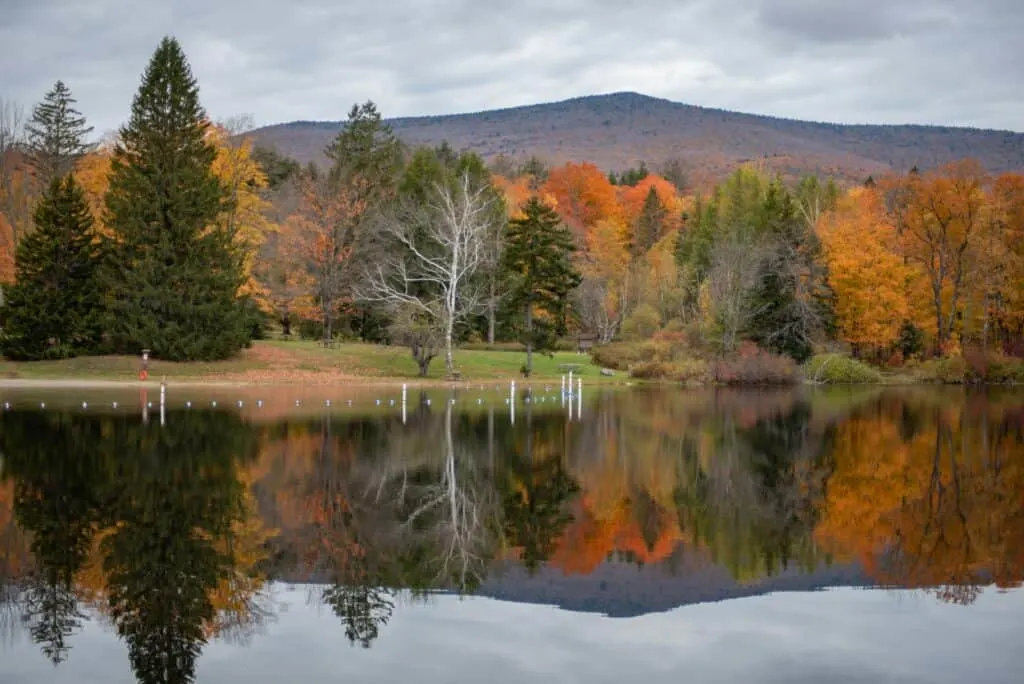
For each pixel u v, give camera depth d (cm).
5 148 7844
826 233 8244
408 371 6353
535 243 6650
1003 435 3844
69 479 2506
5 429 3428
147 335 5878
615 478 2766
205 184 6138
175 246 6056
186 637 1393
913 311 7850
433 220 7031
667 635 1415
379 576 1711
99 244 6188
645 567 1795
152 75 6106
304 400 4803
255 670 1273
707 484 2684
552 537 2027
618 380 6850
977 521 2198
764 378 6925
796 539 2017
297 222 7519
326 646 1362
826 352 7506
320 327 7831
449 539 1992
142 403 4425
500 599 1591
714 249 8081
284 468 2755
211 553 1827
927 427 4125
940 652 1343
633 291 9175
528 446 3359
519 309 7056
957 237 7731
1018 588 1659
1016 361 7306
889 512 2308
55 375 5578
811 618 1493
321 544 1919
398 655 1328
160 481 2503
